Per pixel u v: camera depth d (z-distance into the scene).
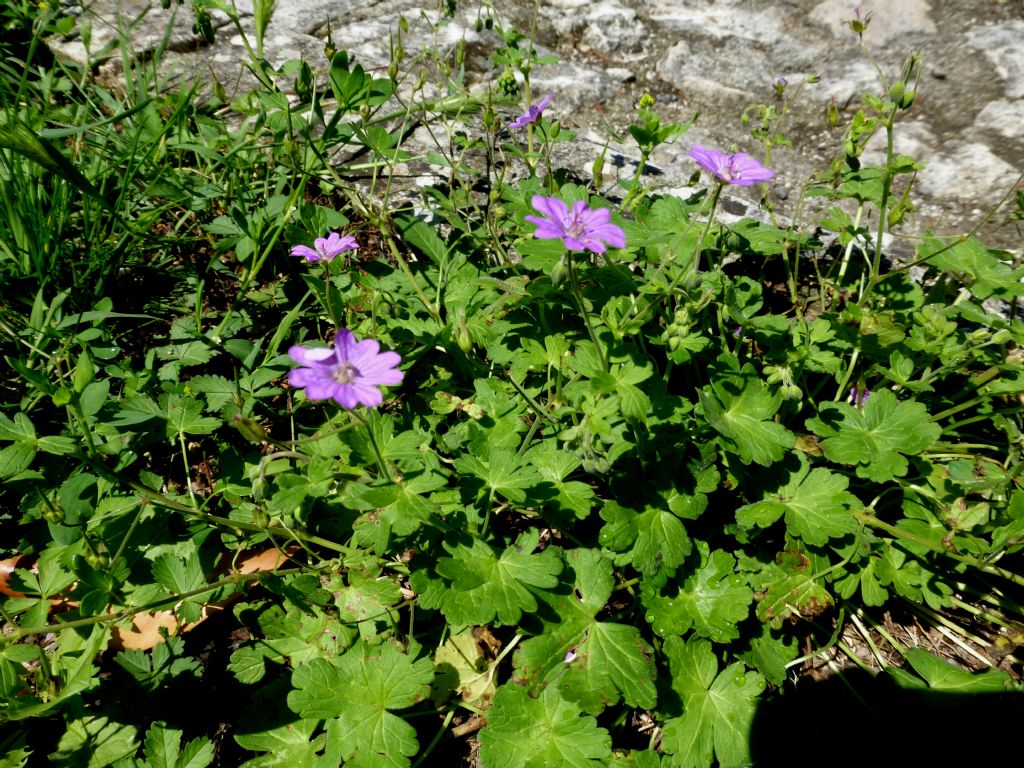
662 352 0.29
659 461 0.25
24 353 0.28
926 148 0.37
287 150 0.29
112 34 0.39
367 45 0.41
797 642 0.25
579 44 0.43
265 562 0.25
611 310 0.25
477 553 0.23
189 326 0.29
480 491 0.23
